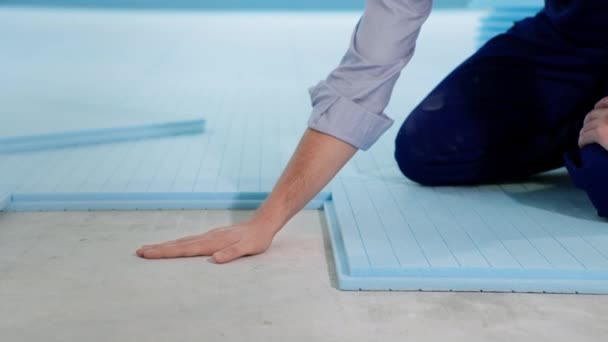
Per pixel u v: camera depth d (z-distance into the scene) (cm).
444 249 175
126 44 595
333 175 179
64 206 212
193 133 300
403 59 172
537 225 195
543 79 229
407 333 141
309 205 216
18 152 266
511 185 236
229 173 240
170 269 170
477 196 222
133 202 213
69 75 446
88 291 158
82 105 350
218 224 201
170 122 299
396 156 233
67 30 688
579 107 231
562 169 257
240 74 460
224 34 667
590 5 217
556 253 173
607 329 145
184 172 241
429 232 188
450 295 159
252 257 178
